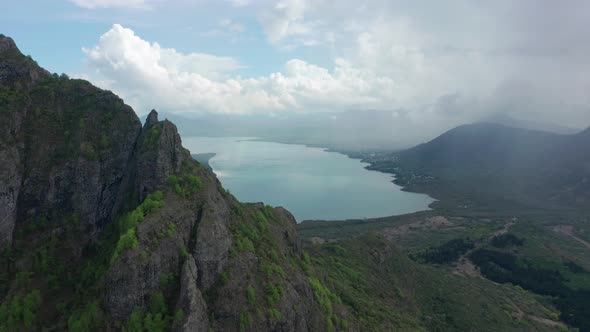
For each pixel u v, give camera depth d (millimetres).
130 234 83750
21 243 97938
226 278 92125
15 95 109375
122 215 103125
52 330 81875
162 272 84562
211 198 103000
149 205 92062
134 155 113125
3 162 97438
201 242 90875
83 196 107188
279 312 93875
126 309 79688
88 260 99562
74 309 84625
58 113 113875
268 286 97375
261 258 104125
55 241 100750
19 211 101188
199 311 81875
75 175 107062
